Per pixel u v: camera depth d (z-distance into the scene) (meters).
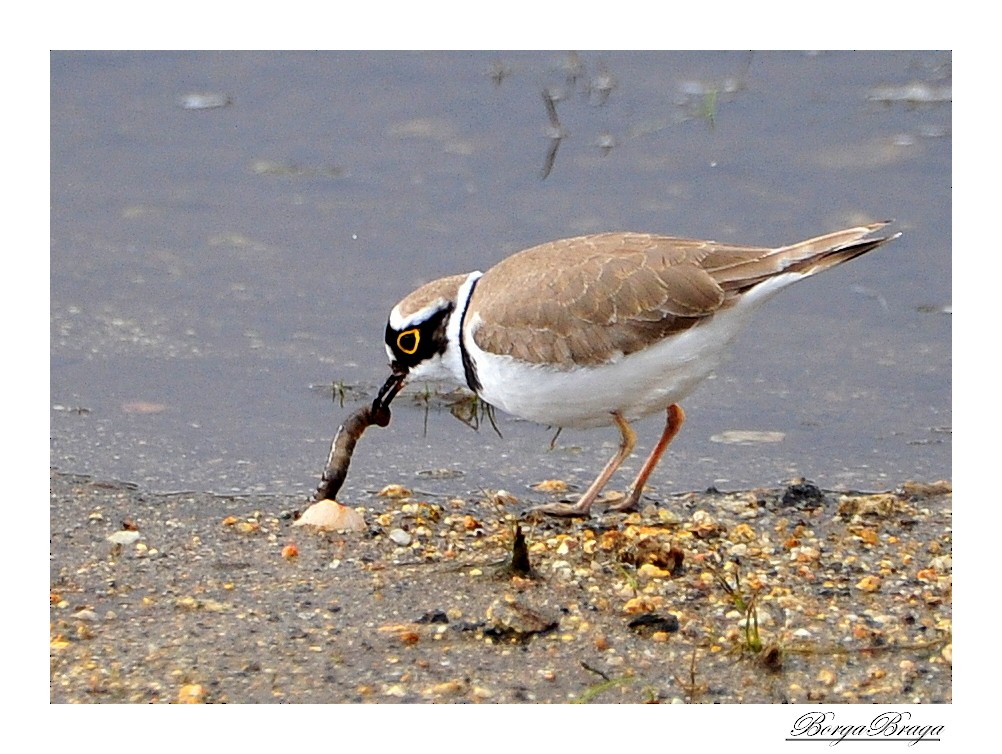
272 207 16.59
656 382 10.88
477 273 11.60
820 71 18.70
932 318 14.66
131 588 9.96
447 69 19.05
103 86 18.86
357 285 15.23
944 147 16.97
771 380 13.77
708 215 15.88
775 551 10.72
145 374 13.63
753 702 8.68
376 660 9.06
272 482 11.75
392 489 11.66
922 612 9.77
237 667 8.95
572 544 10.67
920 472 12.09
